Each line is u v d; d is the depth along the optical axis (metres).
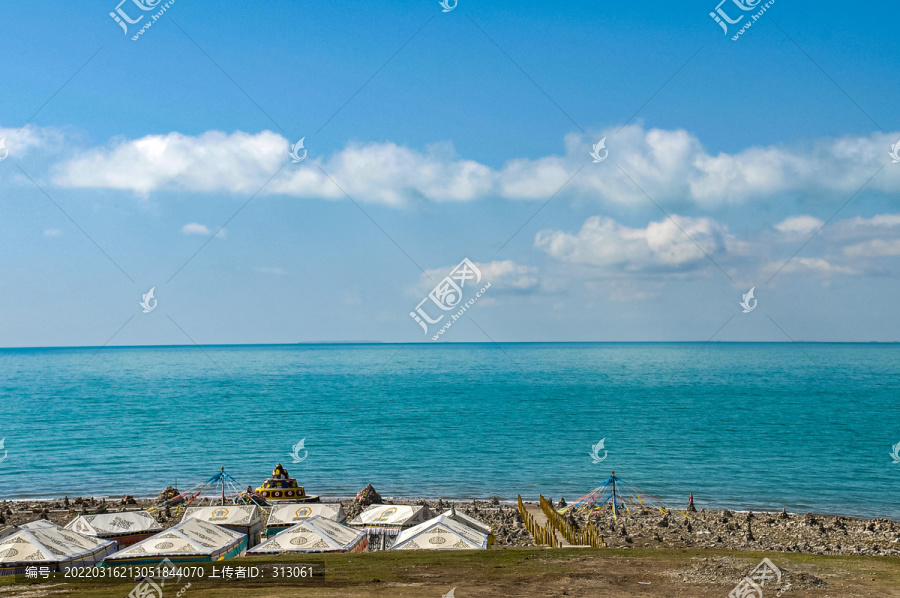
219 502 69.06
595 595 22.33
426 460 114.06
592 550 31.58
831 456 114.75
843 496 82.94
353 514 64.56
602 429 152.12
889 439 134.62
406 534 40.88
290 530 37.75
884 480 93.50
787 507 76.56
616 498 72.50
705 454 117.44
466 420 170.12
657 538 55.12
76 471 104.25
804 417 173.00
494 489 89.94
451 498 83.56
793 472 100.06
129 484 94.50
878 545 52.84
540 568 26.77
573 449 124.62
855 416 174.38
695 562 27.05
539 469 104.94
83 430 150.75
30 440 136.75
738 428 152.62
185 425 160.25
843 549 51.25
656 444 130.00
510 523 60.91
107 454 120.12
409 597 21.81
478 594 22.44
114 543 35.69
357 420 170.25
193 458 116.31
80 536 34.75
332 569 26.97
